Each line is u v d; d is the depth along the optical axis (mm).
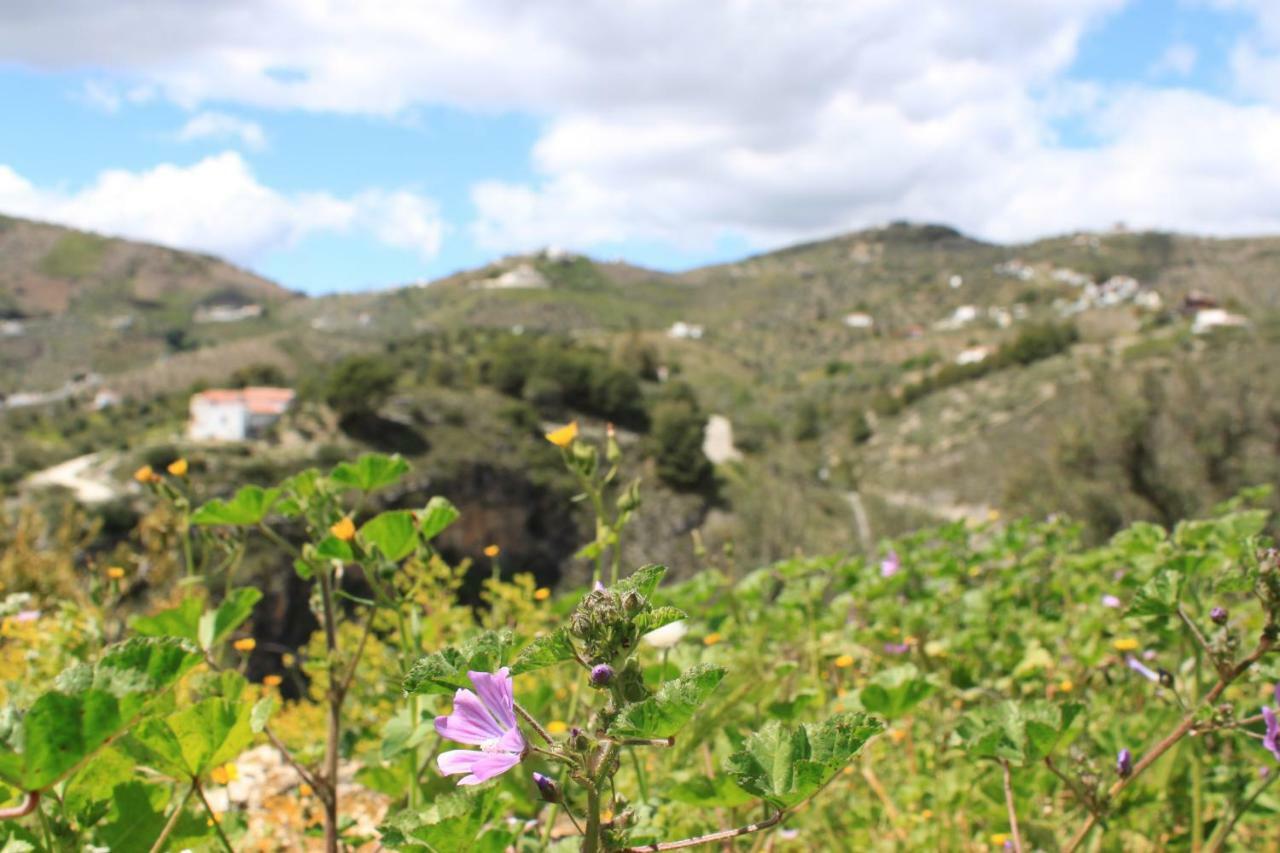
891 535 42375
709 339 157500
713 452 71875
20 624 4141
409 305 172125
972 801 3037
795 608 4867
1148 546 3451
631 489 2596
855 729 1511
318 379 63188
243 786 3768
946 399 89875
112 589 3449
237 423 59375
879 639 4531
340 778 3855
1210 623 2541
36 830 1866
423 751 2553
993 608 5000
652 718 1381
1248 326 56156
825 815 3314
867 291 190375
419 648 2500
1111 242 185375
